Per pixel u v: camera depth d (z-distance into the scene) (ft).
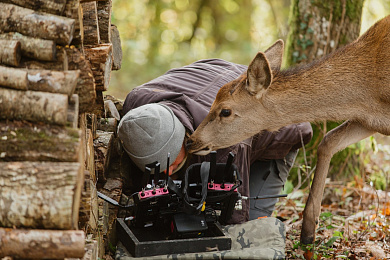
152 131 15.94
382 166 29.07
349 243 19.61
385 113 18.53
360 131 19.92
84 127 15.66
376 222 21.53
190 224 15.10
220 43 63.72
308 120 18.81
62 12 12.93
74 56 13.44
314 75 18.42
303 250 18.83
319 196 19.62
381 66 18.07
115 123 19.84
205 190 14.71
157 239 15.49
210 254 14.65
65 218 11.14
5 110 11.72
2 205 11.12
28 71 12.04
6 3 12.77
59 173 11.25
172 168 17.03
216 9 66.03
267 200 20.21
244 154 18.30
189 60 54.39
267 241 16.14
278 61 19.15
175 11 64.08
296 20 27.89
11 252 11.08
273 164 20.44
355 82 18.31
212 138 17.98
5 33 12.46
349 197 25.31
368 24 47.65
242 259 14.76
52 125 11.83
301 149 26.71
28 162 11.43
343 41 27.50
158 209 15.39
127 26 55.57
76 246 11.14
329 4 27.20
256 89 17.92
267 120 18.49
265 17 62.69
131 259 14.44
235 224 16.92
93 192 15.76
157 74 48.88
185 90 19.16
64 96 11.75
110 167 19.17
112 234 17.92
